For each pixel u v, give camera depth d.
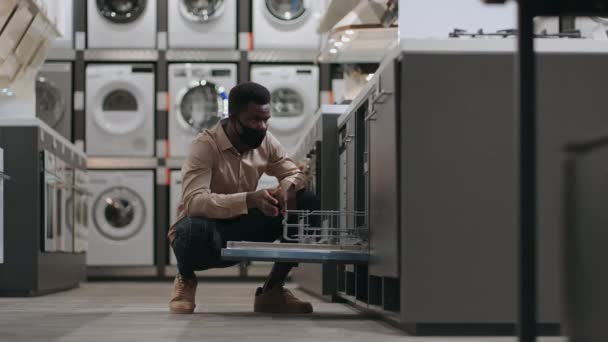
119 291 6.21
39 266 5.43
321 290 4.59
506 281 2.51
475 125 2.53
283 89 8.71
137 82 8.64
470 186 2.52
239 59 8.74
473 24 3.71
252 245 3.23
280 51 8.77
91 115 8.59
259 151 3.65
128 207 8.60
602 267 1.24
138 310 3.96
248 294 5.62
